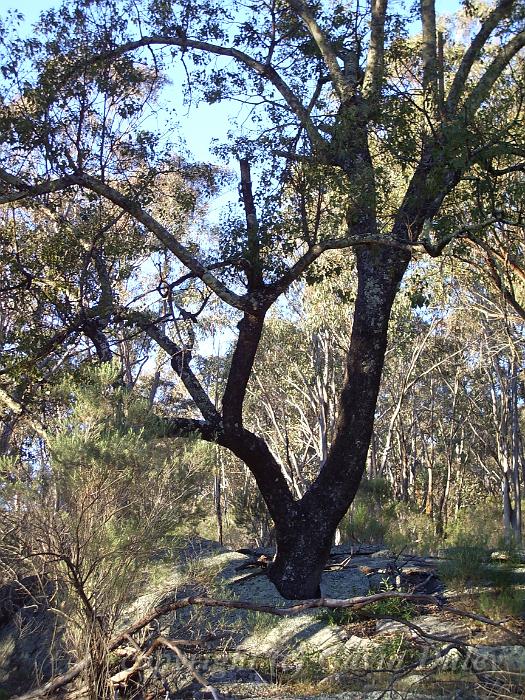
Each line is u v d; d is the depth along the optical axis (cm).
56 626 962
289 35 1354
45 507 836
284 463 3816
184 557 1177
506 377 3525
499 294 2194
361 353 1184
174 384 3023
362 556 1348
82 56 1245
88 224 1280
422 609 1021
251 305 1153
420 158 1253
